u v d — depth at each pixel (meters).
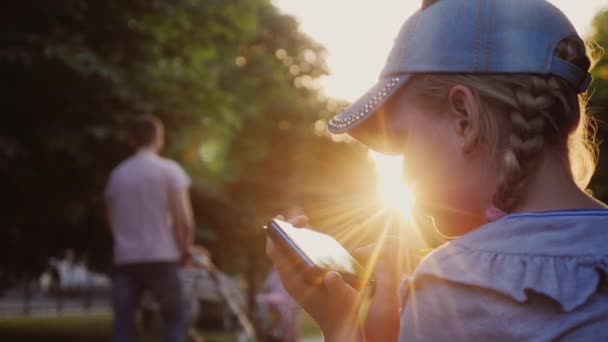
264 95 29.12
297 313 8.71
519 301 0.96
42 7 13.05
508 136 1.08
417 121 1.14
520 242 1.01
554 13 1.12
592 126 1.27
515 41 1.08
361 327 1.20
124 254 6.28
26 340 17.52
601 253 1.00
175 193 6.35
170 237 6.37
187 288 7.77
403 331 1.03
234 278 21.86
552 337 0.95
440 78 1.11
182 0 14.48
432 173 1.13
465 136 1.09
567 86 1.09
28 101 13.15
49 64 12.57
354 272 1.23
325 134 32.06
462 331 0.98
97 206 14.31
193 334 7.79
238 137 24.59
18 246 14.57
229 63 22.59
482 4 1.11
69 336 19.02
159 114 13.72
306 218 1.48
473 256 1.02
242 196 25.45
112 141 13.27
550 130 1.08
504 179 1.06
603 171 7.92
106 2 13.76
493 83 1.08
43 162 13.34
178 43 15.38
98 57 13.08
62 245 15.43
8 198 13.48
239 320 7.56
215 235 19.00
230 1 15.02
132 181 6.31
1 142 12.43
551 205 1.06
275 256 1.24
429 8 1.15
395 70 1.15
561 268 0.98
